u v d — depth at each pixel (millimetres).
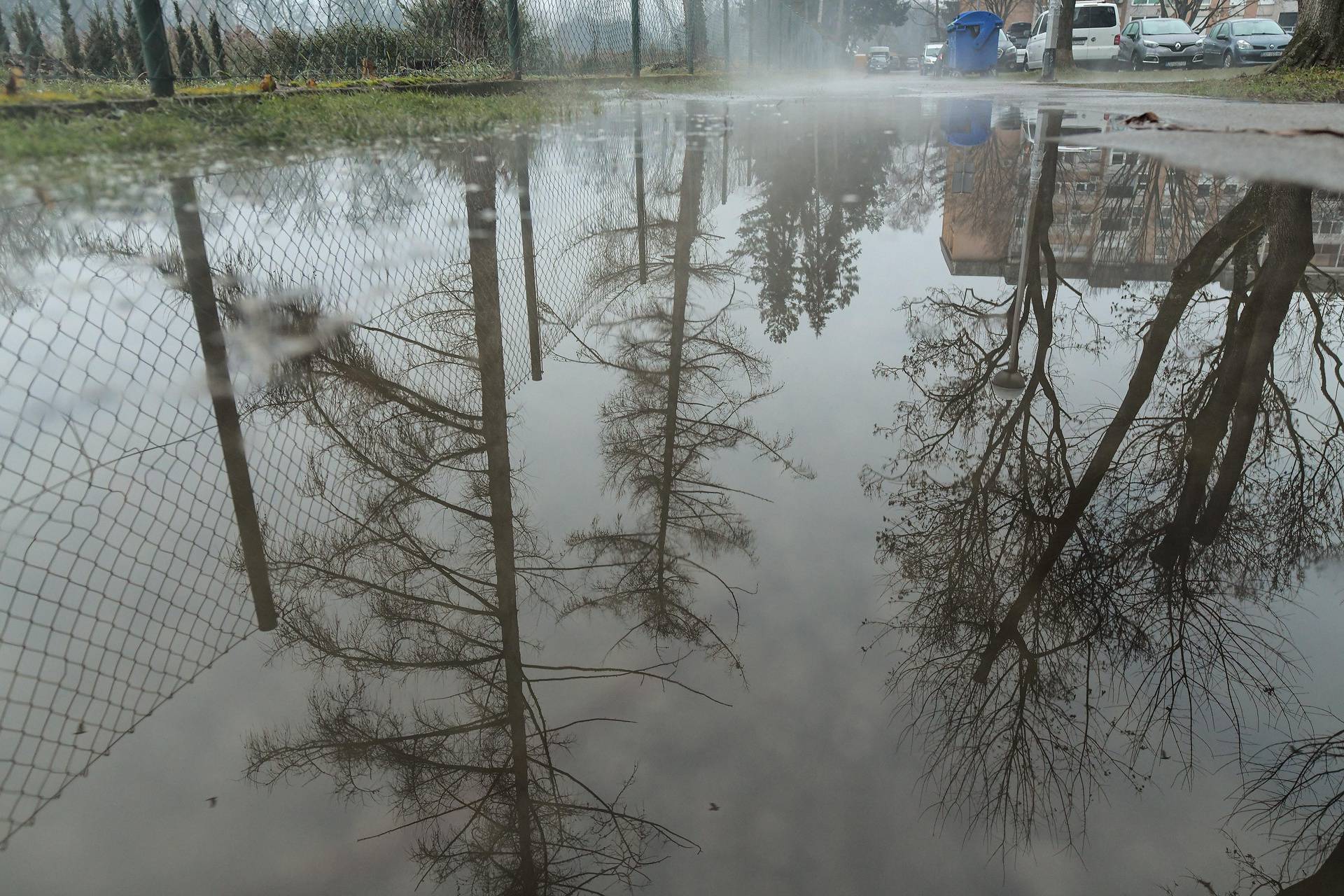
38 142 4121
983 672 1372
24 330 2482
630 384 2617
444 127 6730
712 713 1289
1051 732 1240
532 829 1089
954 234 4168
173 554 1618
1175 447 2092
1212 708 1286
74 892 987
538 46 12438
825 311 3213
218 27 7355
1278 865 1024
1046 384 2492
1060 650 1432
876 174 6176
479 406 2414
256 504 1806
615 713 1294
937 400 2455
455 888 1012
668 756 1205
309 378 2355
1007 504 1864
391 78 8969
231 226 3635
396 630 1490
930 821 1091
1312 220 3898
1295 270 3355
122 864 1031
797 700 1313
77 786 1144
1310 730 1244
